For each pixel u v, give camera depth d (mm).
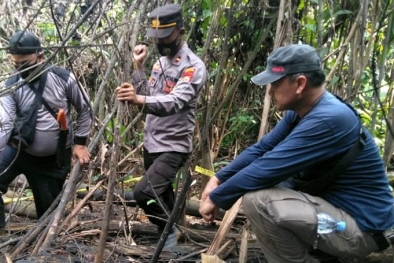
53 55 2469
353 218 2385
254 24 3922
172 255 3090
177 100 3031
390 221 2428
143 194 3180
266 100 3105
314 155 2266
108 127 4039
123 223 3420
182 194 2594
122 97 2611
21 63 3088
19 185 4504
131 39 2545
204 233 3471
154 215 3273
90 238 3305
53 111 3260
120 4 3971
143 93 3211
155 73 3299
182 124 3254
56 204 3387
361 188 2391
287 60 2266
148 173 3215
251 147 2666
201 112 3982
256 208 2355
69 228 3332
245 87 4820
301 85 2275
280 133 2598
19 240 3102
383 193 2422
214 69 4090
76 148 3332
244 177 2336
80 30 4000
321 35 3160
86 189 4035
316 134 2248
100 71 4348
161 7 3102
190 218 3973
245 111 4797
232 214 2986
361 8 2965
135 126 4492
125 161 4180
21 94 3215
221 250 2969
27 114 3213
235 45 4148
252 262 3004
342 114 2271
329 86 3189
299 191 2443
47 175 3420
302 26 3309
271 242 2418
